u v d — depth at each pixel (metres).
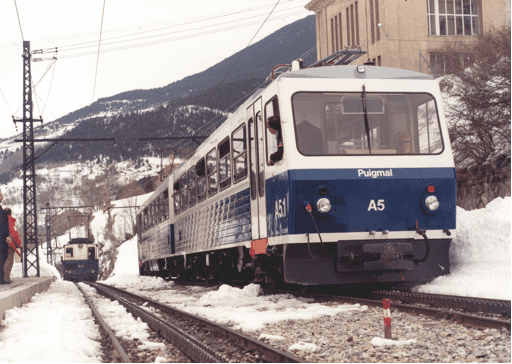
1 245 12.87
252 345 5.87
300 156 9.02
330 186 8.98
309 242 8.89
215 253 14.48
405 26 36.97
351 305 8.48
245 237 11.32
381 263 8.93
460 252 10.54
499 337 5.48
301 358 5.26
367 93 9.48
